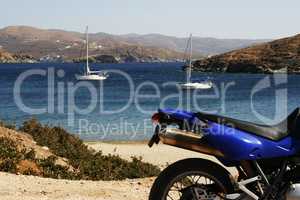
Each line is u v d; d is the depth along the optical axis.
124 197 9.03
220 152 5.61
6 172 11.70
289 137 5.68
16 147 14.41
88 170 14.30
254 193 5.71
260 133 5.68
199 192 5.73
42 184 9.82
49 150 16.88
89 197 8.73
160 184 5.73
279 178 5.67
